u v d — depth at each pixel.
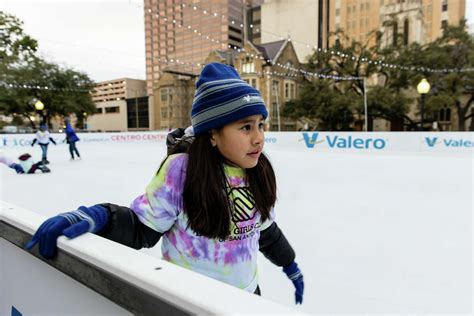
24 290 0.75
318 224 2.66
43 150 5.96
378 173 5.51
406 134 8.48
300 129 26.80
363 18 30.34
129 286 0.48
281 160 7.46
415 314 1.38
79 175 5.43
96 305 0.56
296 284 0.99
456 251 2.07
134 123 42.59
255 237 0.79
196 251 0.70
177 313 0.42
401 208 3.17
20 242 0.71
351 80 23.33
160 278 0.46
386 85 22.80
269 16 35.47
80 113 28.34
